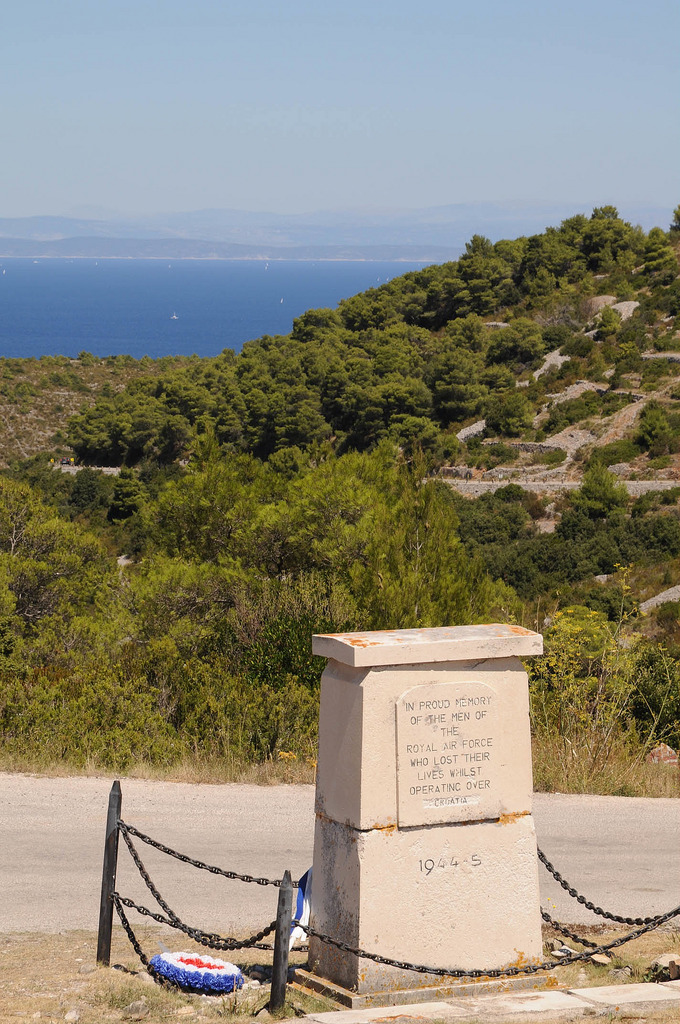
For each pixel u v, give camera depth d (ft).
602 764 38.68
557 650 42.91
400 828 17.98
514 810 18.76
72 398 452.35
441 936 18.19
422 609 46.70
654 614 114.73
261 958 20.88
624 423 255.91
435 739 18.13
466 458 267.18
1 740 38.60
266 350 409.49
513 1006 16.84
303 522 55.06
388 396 313.12
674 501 203.41
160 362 524.52
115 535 222.28
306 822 31.48
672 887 26.61
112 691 41.16
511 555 181.27
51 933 21.76
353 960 17.75
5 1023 15.99
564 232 410.93
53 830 29.78
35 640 58.29
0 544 71.56
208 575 53.62
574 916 24.36
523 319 343.26
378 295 432.25
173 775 36.68
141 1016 16.83
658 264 360.07
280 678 45.83
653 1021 15.88
